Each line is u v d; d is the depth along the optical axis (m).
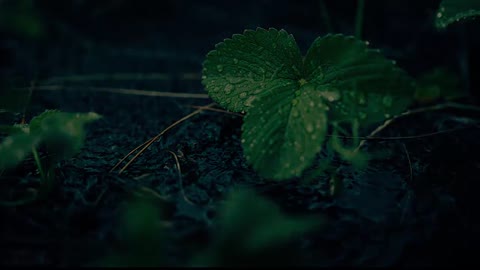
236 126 0.43
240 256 0.32
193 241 0.34
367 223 0.35
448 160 0.40
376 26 0.56
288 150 0.35
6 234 0.35
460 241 0.35
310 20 0.61
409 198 0.37
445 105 0.46
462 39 0.51
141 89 0.49
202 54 0.56
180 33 0.61
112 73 0.52
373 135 0.42
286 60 0.38
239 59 0.38
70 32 0.60
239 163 0.39
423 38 0.54
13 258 0.34
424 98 0.47
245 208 0.32
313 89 0.37
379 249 0.34
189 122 0.44
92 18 0.62
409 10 0.56
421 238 0.35
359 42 0.36
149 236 0.32
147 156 0.40
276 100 0.37
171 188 0.37
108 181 0.38
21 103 0.45
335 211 0.36
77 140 0.35
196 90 0.49
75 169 0.39
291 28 0.60
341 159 0.40
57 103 0.46
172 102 0.47
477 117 0.44
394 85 0.36
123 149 0.41
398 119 0.44
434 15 0.54
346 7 0.58
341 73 0.36
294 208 0.36
